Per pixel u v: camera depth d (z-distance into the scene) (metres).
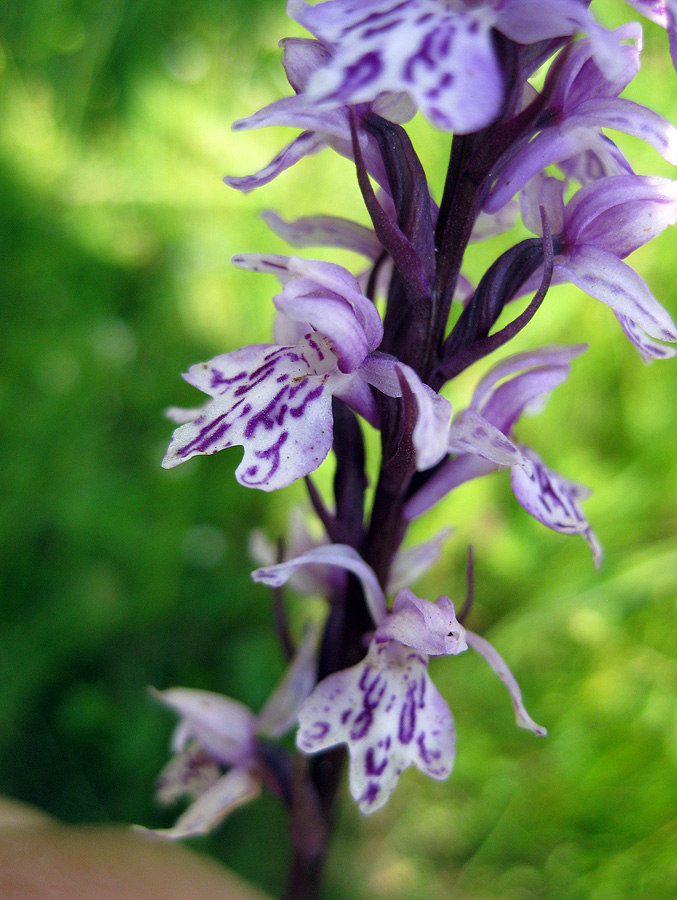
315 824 0.08
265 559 0.10
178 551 0.15
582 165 0.08
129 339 0.17
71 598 0.14
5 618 0.14
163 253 0.18
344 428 0.08
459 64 0.06
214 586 0.15
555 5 0.06
